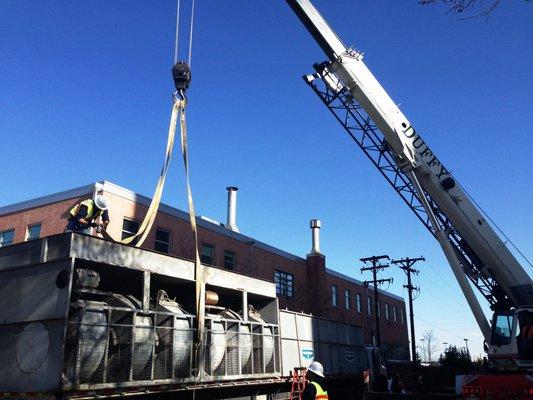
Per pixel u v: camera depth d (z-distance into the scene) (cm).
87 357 869
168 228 2525
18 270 943
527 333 1256
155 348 1021
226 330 1252
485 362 1429
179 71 1066
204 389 1172
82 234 928
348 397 2173
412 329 4088
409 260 4253
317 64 1597
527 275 1473
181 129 1082
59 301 866
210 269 1244
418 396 1452
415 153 1548
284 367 1584
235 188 3556
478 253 1513
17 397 855
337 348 2086
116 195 2242
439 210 1577
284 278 3644
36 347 865
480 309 1433
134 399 981
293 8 1545
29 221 2367
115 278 1102
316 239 4091
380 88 1578
